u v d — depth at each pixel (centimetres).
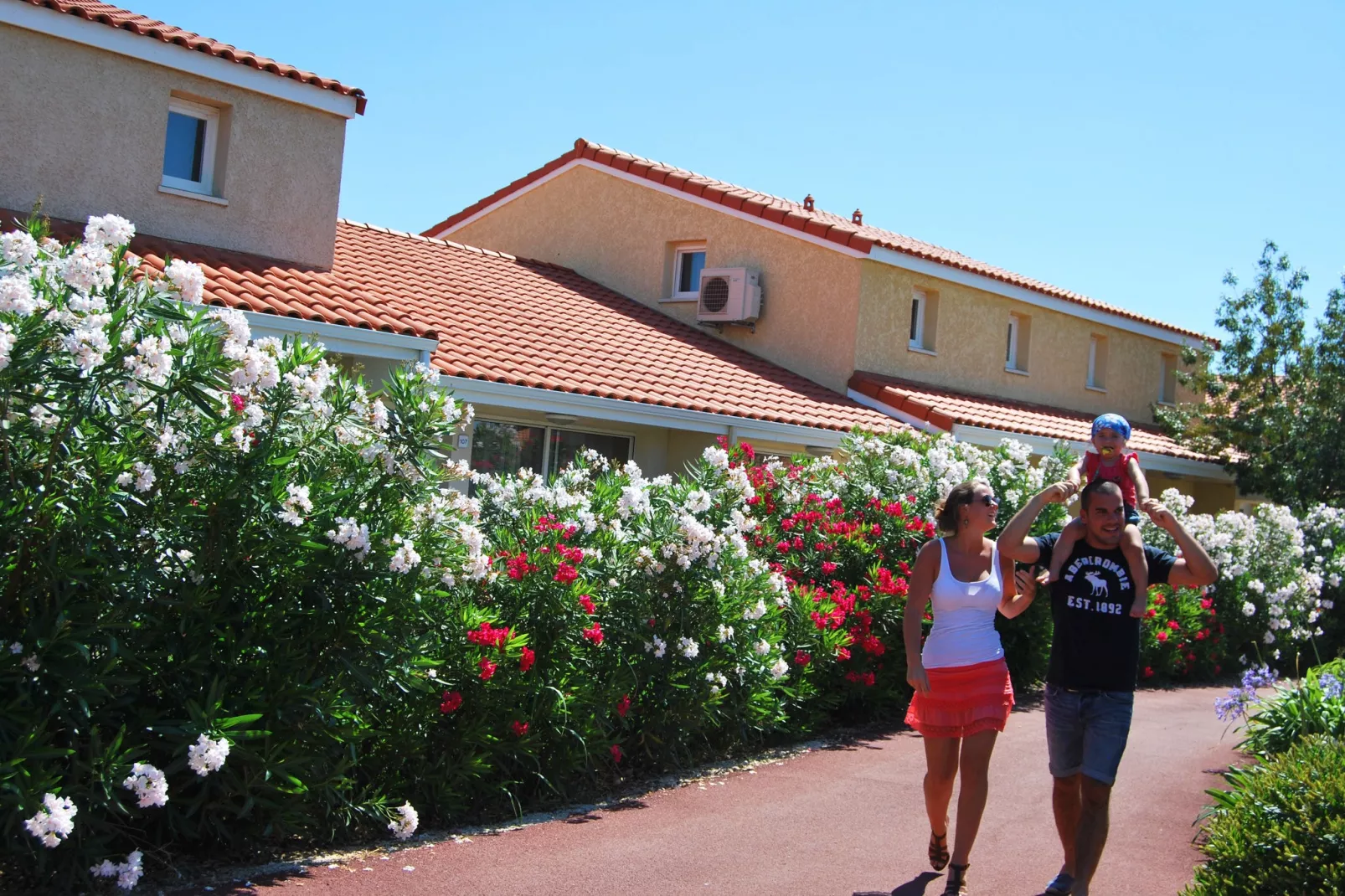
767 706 875
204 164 1330
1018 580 602
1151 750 950
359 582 580
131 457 514
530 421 1493
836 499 1106
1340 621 1680
